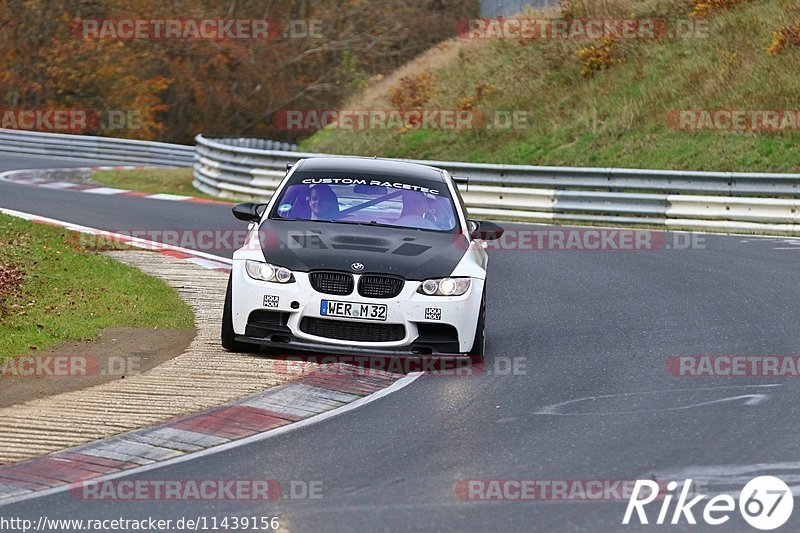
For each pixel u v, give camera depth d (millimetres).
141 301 40844
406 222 34062
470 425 25344
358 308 30406
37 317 36812
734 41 99562
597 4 114812
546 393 28625
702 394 28547
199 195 89688
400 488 20609
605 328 37969
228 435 24266
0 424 24703
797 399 27953
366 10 167750
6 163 109125
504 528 18500
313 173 36250
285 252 31453
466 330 31109
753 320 39062
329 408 26875
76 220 63938
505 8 135250
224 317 31984
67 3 161125
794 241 61094
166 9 164125
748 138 83875
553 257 56562
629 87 99438
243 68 164375
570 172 73562
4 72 157125
